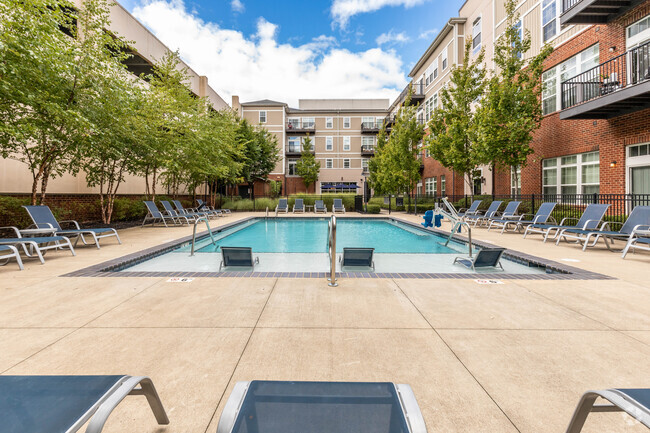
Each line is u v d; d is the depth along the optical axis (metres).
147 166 13.08
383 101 45.56
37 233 6.71
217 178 20.45
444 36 23.84
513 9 12.60
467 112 15.95
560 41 12.66
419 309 3.32
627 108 9.50
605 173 10.56
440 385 2.00
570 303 3.51
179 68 21.02
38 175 7.85
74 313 3.14
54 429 0.93
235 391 1.16
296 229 12.63
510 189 16.27
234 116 25.30
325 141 42.50
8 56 5.79
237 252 5.52
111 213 11.46
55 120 6.99
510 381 2.05
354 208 22.73
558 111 12.62
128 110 8.49
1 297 3.60
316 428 0.97
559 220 10.82
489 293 3.86
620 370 2.18
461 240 8.79
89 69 7.46
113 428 1.61
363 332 2.77
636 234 6.45
